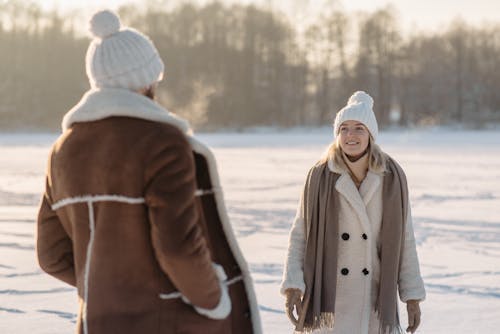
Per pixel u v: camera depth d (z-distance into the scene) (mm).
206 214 2201
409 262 3121
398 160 22594
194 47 78125
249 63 77688
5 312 4852
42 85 72688
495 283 5824
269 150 30078
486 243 7789
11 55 73688
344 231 3072
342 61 79312
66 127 2223
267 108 75688
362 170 3096
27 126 67562
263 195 12703
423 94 79875
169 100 72812
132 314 2062
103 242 2074
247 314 2299
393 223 3037
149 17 80000
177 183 2025
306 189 3141
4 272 6184
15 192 13125
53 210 2260
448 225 9117
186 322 2111
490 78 80125
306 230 3145
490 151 28391
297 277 3105
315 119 78750
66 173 2141
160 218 1997
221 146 34000
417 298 3094
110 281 2072
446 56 81312
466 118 76312
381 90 78188
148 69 2186
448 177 16375
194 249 1998
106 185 2068
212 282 2062
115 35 2176
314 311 3057
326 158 3148
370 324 3100
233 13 80312
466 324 4621
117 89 2145
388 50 79625
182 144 2072
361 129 3061
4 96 70375
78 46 76125
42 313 4840
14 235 8258
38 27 76438
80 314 2150
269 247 7445
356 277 3074
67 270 2316
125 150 2059
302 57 79375
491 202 11664
